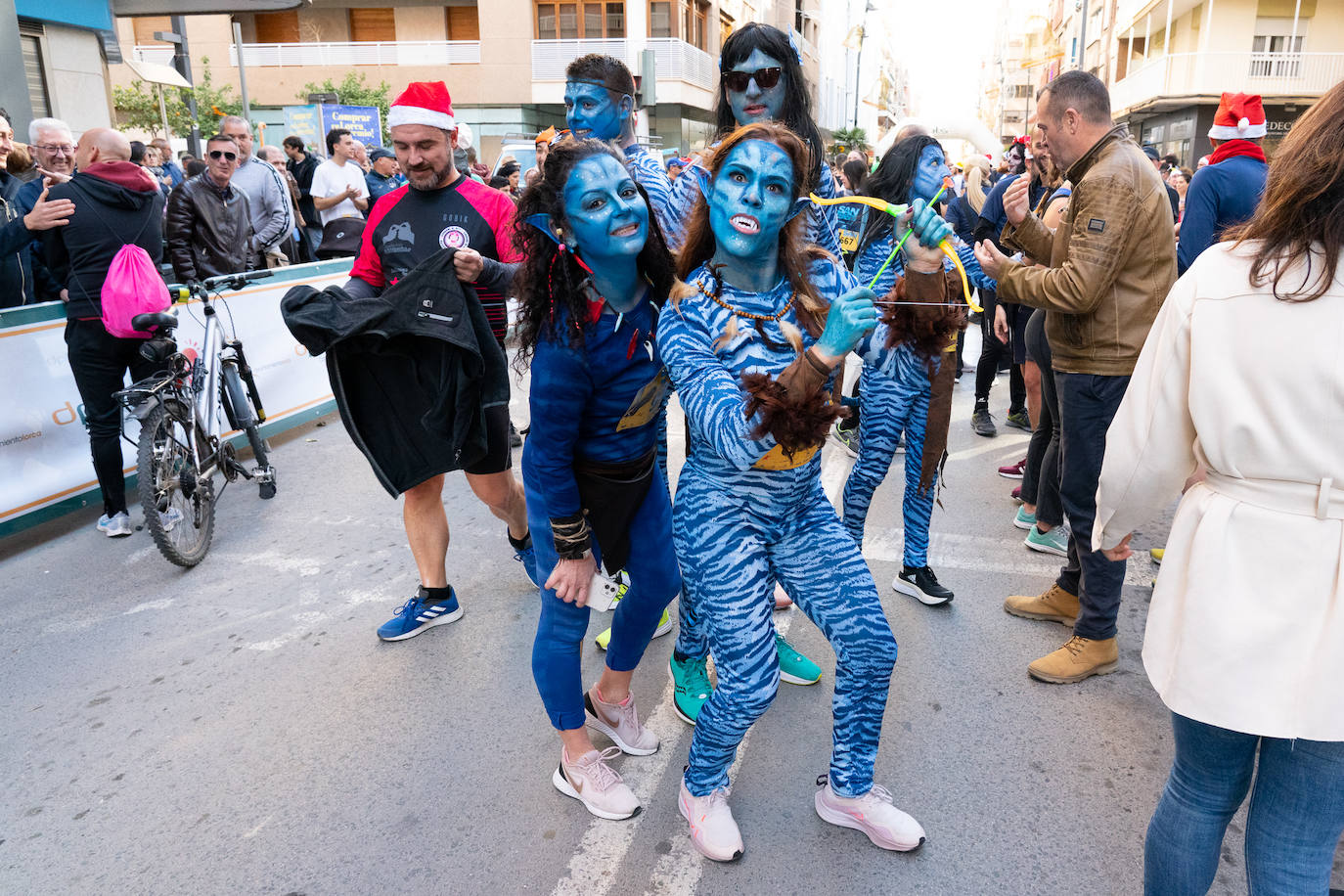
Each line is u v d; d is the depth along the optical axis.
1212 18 23.17
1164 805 1.68
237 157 5.82
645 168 2.97
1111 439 1.70
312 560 4.23
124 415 5.00
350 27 26.52
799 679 3.07
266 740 2.83
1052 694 3.00
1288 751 1.48
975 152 4.64
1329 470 1.36
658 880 2.21
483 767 2.68
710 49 29.31
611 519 2.26
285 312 2.79
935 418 3.39
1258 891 1.55
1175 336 1.53
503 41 25.58
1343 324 1.33
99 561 4.30
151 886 2.24
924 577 3.66
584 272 2.00
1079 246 2.74
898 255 3.12
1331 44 23.02
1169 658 1.57
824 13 45.31
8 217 4.96
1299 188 1.33
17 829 2.46
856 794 2.30
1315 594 1.39
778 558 2.19
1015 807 2.44
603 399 2.11
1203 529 1.49
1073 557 3.38
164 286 4.35
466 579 4.00
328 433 6.49
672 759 2.71
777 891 2.16
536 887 2.20
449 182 3.26
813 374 1.72
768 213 1.87
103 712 3.02
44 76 10.62
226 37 26.19
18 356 4.47
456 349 2.90
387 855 2.32
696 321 1.95
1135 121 29.14
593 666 3.22
